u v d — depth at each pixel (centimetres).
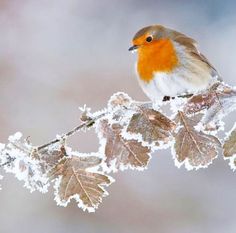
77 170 479
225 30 1912
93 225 1371
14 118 1496
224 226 1409
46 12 1758
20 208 1380
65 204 482
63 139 479
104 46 1775
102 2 1848
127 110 473
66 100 1519
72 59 1641
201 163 463
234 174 1464
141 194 1411
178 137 464
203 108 464
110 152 471
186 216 1411
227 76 1827
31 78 1577
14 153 470
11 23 1694
